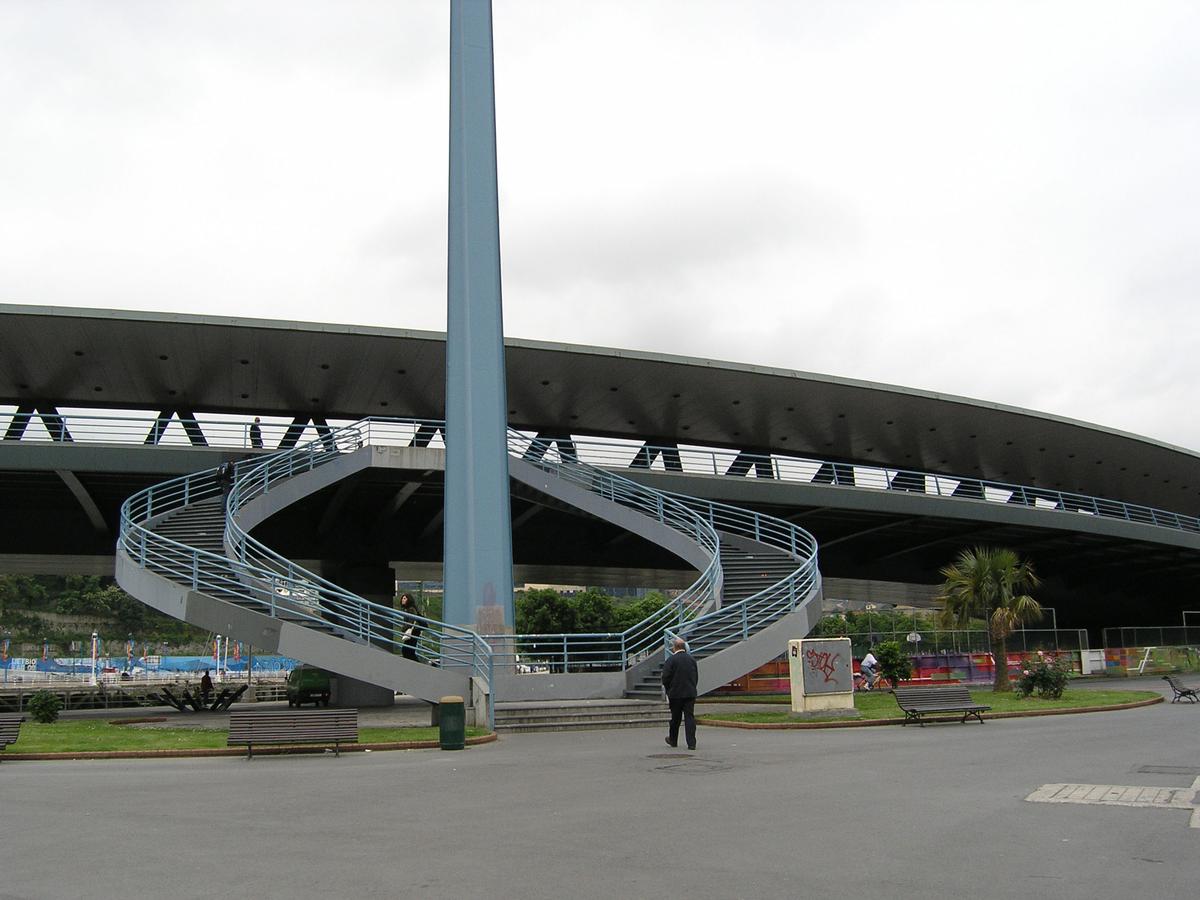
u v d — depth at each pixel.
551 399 38.31
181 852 7.25
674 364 35.56
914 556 46.72
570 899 5.82
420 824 8.34
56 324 30.61
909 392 38.56
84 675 69.00
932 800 9.26
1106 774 10.95
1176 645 40.81
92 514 32.62
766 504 35.88
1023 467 47.91
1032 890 5.88
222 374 34.66
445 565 23.72
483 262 25.70
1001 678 28.75
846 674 19.09
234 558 22.56
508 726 18.36
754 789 10.12
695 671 14.47
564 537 37.66
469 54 27.58
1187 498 53.81
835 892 5.90
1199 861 6.60
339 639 19.75
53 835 7.95
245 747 14.57
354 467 28.27
